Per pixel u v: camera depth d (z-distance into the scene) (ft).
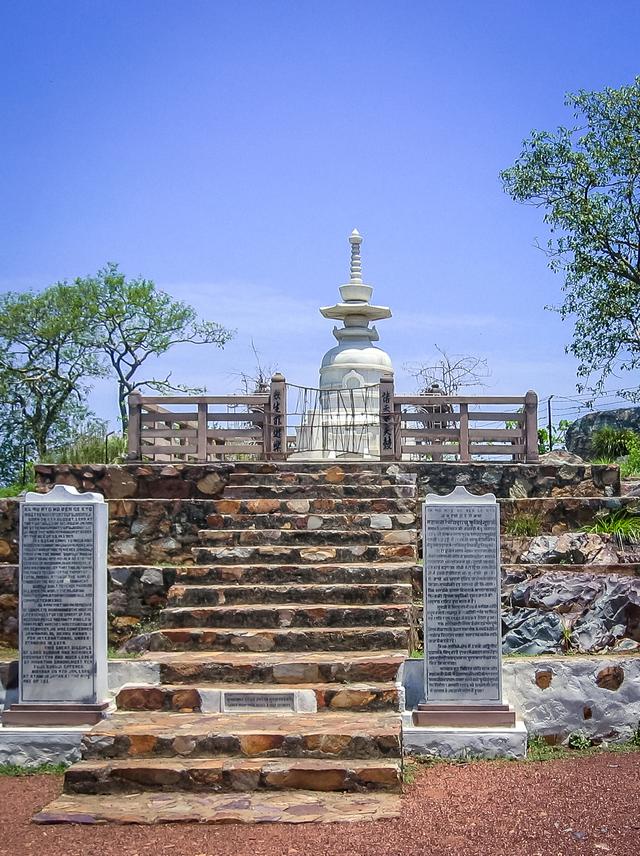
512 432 47.09
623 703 28.19
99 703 27.81
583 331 84.17
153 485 43.93
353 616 31.71
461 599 27.17
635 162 81.10
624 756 26.58
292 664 28.76
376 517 38.73
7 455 118.93
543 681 28.25
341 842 20.79
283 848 20.54
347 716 26.94
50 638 28.04
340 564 35.60
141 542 41.22
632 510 40.98
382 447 47.39
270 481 43.11
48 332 118.93
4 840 21.50
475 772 25.22
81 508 28.25
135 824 22.33
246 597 33.24
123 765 24.36
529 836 20.65
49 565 28.19
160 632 31.01
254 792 23.88
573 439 90.17
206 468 43.86
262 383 74.49
